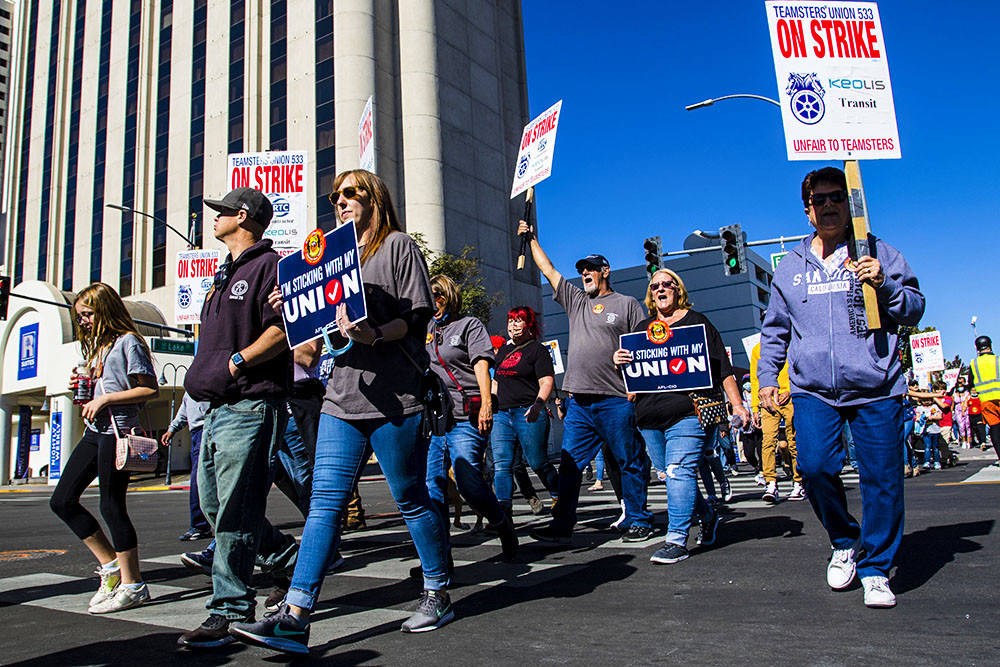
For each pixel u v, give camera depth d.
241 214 3.10
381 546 5.32
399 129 33.47
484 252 35.12
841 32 3.70
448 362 4.55
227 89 36.25
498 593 3.50
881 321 3.10
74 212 42.38
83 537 3.43
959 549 3.96
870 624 2.65
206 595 3.73
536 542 5.13
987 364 10.05
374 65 32.94
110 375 3.46
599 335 4.80
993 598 2.92
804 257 3.32
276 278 2.92
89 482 3.48
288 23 34.91
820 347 3.14
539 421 5.60
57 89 44.97
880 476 2.99
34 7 48.50
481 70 37.66
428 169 32.78
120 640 2.84
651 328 4.44
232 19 36.84
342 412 2.79
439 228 32.34
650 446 4.61
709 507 4.57
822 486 3.18
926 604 2.89
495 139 37.75
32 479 29.14
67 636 2.93
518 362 5.60
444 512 3.95
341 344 2.81
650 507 6.93
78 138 43.28
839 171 3.20
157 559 5.12
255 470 2.78
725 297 54.44
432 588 2.93
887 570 2.97
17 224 45.72
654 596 3.29
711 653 2.39
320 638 2.78
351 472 2.79
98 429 3.43
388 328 2.71
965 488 7.36
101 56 43.09
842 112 3.62
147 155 39.41
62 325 27.52
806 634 2.57
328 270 2.64
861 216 3.13
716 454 7.47
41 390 28.81
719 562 4.03
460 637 2.72
